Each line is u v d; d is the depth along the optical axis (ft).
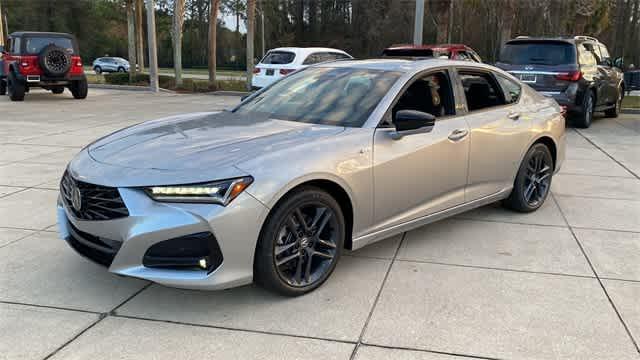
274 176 11.18
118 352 10.05
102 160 11.96
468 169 15.76
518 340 10.57
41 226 16.65
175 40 77.36
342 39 200.54
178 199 10.60
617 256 14.88
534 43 38.17
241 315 11.44
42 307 11.66
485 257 14.69
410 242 15.76
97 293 12.34
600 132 37.86
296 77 16.75
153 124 14.85
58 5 234.79
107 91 74.49
